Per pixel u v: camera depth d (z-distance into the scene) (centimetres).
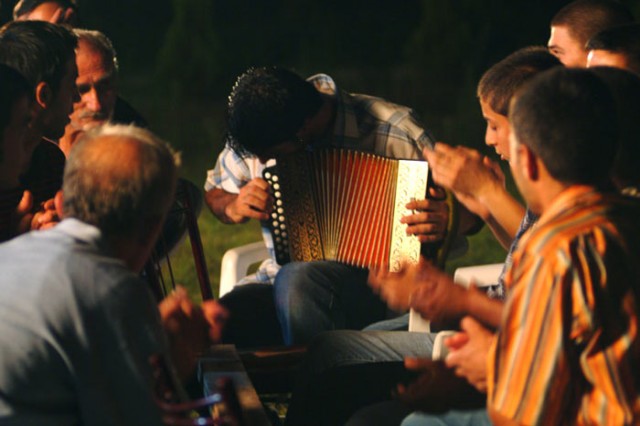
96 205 326
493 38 2223
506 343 298
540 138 303
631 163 340
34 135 464
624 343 289
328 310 534
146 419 312
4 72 421
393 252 530
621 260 292
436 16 2086
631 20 584
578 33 585
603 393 288
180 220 588
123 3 2522
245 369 481
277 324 566
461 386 350
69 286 314
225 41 2434
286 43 2444
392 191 530
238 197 562
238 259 629
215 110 1972
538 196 311
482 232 1080
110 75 588
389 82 2131
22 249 324
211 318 366
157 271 541
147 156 329
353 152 537
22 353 311
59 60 497
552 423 294
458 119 1808
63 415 317
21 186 453
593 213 298
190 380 478
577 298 288
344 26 2461
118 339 312
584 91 304
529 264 297
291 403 473
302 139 548
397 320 541
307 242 549
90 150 329
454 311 383
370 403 466
